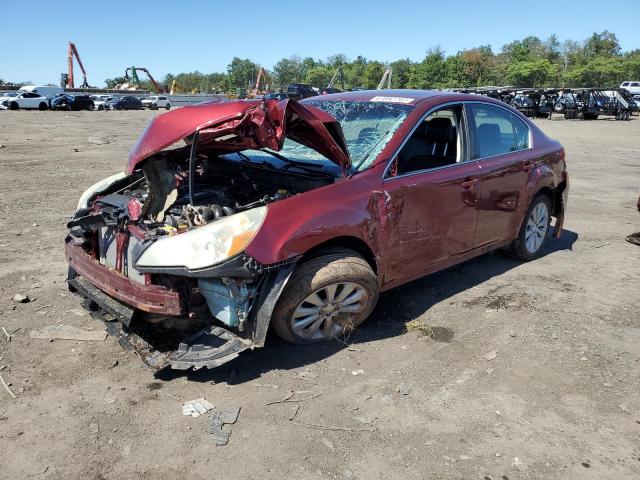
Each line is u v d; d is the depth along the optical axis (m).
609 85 101.25
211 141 3.92
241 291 3.27
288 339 3.72
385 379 3.48
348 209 3.67
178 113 3.59
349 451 2.83
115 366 3.57
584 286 5.21
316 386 3.38
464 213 4.57
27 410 3.10
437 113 4.51
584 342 4.06
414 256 4.23
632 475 2.72
